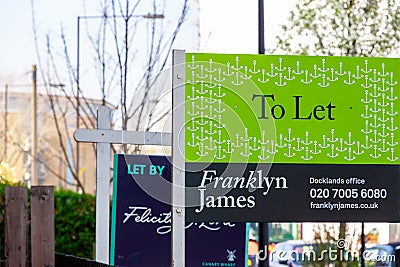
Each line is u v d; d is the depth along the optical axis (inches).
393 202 292.4
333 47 446.0
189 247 309.4
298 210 287.7
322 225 418.0
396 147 293.7
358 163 292.0
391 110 293.6
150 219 311.6
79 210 470.3
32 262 292.8
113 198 309.7
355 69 292.5
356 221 291.1
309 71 289.9
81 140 287.7
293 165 288.2
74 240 466.9
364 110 292.5
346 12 444.5
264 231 318.7
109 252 308.2
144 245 310.5
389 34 445.1
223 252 310.8
